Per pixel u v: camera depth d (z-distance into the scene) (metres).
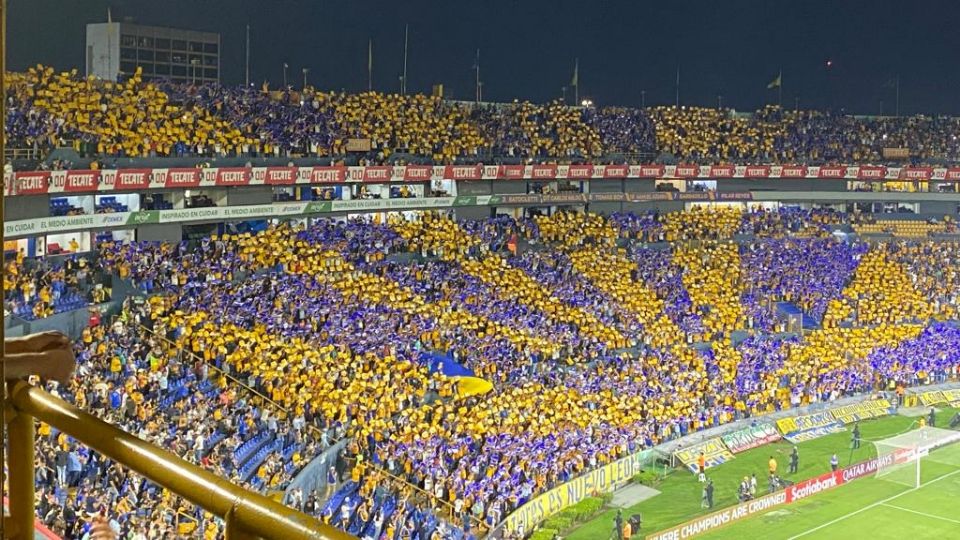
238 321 45.50
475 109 75.19
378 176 63.12
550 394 49.75
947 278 75.19
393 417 42.75
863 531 43.75
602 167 75.06
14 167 42.75
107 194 51.31
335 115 66.12
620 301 64.06
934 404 63.88
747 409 56.94
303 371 42.56
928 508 46.91
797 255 75.62
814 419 58.66
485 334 54.53
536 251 68.44
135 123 52.50
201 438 32.50
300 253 55.88
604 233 72.69
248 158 58.00
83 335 38.16
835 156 85.50
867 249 78.06
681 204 80.56
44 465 26.41
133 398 33.91
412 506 37.25
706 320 64.50
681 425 52.81
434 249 63.38
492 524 37.81
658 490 47.38
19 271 41.12
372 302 53.19
